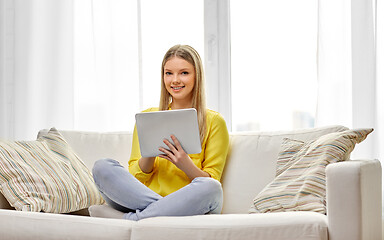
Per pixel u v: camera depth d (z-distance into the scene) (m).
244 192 2.39
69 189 2.35
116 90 3.32
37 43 3.49
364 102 2.90
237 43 3.21
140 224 1.81
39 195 2.22
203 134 2.46
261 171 2.39
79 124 3.42
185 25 3.29
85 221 1.85
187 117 2.19
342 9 2.98
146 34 3.32
